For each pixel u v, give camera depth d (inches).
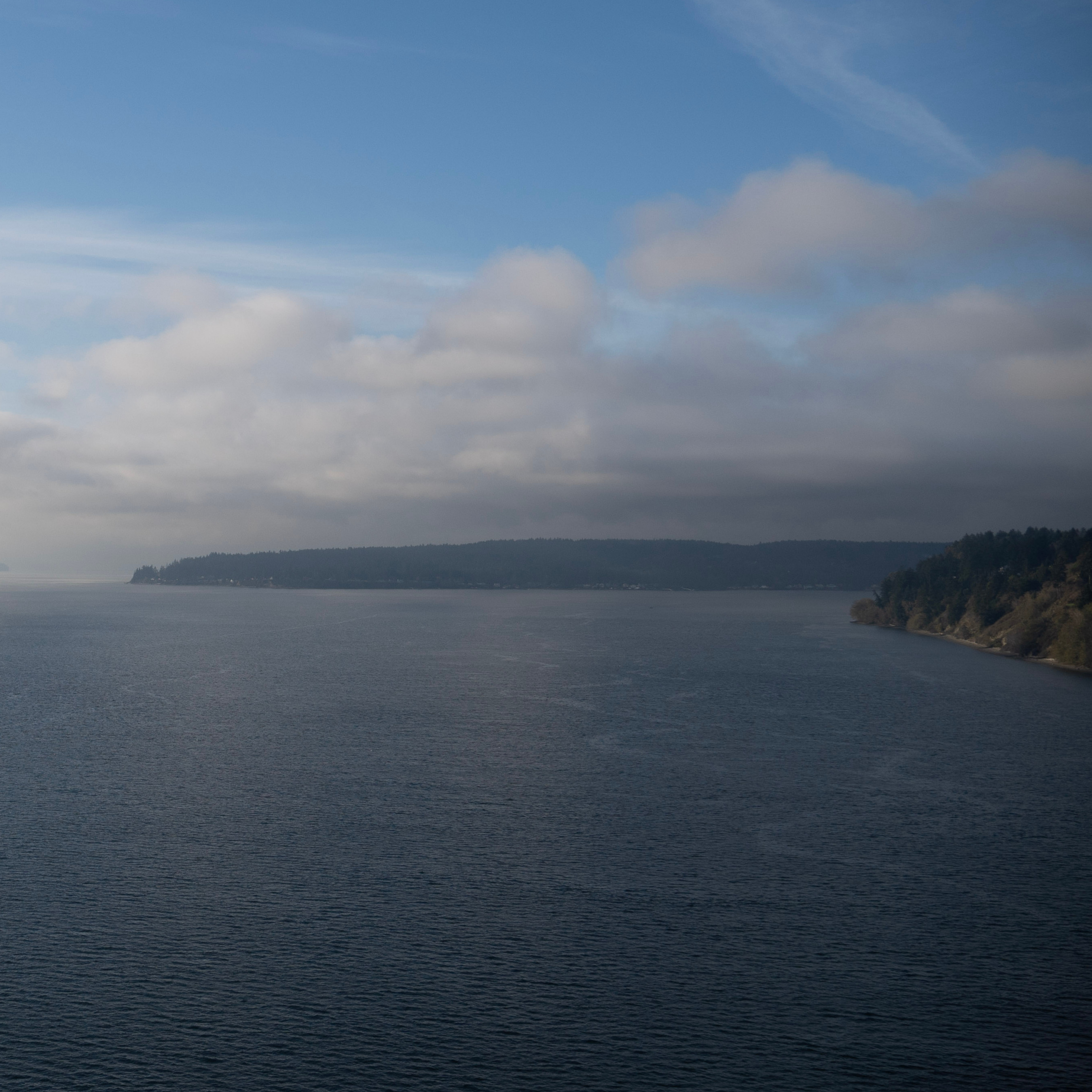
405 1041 1654.8
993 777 3437.5
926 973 1898.4
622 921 2114.9
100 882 2306.8
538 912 2161.7
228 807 2950.3
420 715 4731.8
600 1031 1694.1
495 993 1809.8
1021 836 2731.3
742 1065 1600.6
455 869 2420.0
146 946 1972.2
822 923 2114.9
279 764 3553.2
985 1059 1622.8
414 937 2025.1
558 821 2837.1
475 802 3043.8
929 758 3772.1
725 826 2797.7
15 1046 1624.0
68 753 3747.5
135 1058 1600.6
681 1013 1750.7
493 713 4798.2
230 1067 1581.0
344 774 3400.6
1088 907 2217.0
